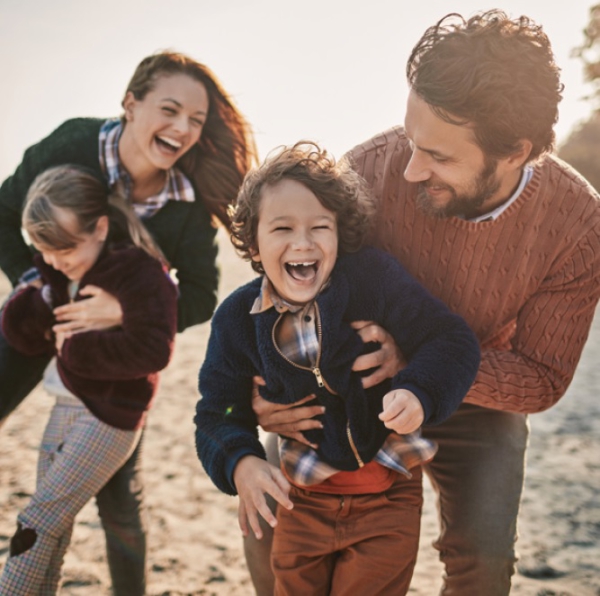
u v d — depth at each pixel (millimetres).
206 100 2967
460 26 2111
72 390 2744
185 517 4160
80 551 3746
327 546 2289
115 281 2744
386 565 2252
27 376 3018
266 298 2240
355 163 2506
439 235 2381
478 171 2145
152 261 2824
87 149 3021
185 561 3676
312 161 2221
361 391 2215
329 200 2207
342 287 2236
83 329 2748
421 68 2094
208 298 3186
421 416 2029
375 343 2256
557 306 2402
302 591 2320
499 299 2414
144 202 3072
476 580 2381
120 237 2893
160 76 2879
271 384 2258
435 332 2188
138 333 2711
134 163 2986
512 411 2430
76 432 2729
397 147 2453
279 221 2174
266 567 2480
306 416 2248
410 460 2291
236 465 2182
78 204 2729
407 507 2309
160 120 2873
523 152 2145
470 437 2547
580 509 4277
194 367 7535
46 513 2643
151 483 4602
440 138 2096
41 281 2979
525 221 2312
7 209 3164
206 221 3174
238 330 2289
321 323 2205
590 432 5621
